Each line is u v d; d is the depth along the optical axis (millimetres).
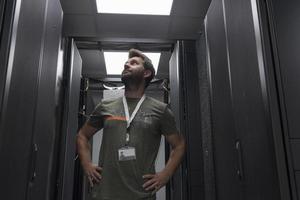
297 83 1179
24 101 1340
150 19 2967
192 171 2744
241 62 1479
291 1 1280
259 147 1251
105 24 3033
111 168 1278
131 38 3230
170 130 1411
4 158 1130
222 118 1799
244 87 1435
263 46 1218
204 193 2691
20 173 1280
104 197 1233
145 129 1343
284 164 1086
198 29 3084
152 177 1278
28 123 1360
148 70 1568
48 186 1675
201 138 2836
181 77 3033
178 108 2938
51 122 1773
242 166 1450
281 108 1146
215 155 1934
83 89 3867
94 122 1447
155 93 4574
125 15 2898
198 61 3051
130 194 1229
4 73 1138
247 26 1403
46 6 1653
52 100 1810
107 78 4223
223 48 1794
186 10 2836
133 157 1278
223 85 1788
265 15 1259
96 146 4500
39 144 1526
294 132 1122
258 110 1263
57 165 2619
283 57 1205
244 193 1434
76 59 3188
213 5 2053
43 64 1601
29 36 1406
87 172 1319
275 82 1175
